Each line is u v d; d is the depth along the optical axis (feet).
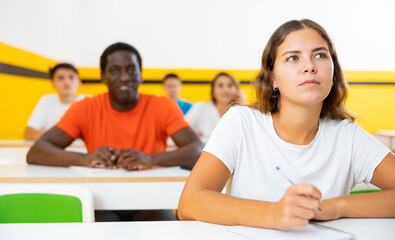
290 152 3.11
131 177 4.26
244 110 3.33
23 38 10.72
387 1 17.25
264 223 2.28
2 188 3.50
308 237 2.15
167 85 13.62
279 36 2.98
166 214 4.72
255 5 17.46
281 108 3.15
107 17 16.89
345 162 3.17
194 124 11.50
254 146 3.16
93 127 5.49
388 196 2.65
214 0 17.29
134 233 2.25
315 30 2.96
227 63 17.54
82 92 16.26
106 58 5.30
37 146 5.13
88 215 3.51
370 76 16.33
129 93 5.31
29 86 11.11
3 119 9.44
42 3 12.24
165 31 17.20
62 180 4.21
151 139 5.53
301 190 2.17
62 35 14.51
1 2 9.36
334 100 3.30
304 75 2.80
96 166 4.89
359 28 17.29
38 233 2.23
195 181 2.84
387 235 2.25
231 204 2.44
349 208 2.58
